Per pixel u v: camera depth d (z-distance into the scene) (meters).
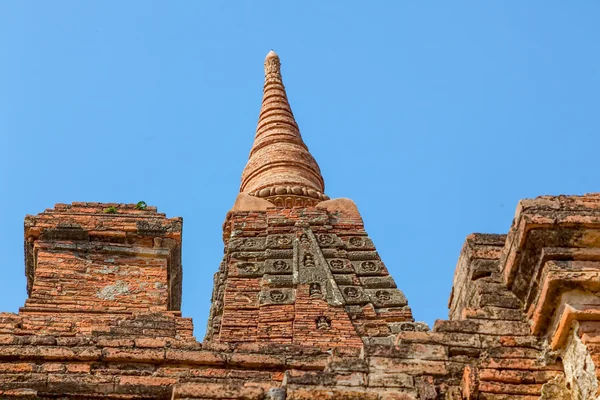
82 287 21.84
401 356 14.07
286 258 23.59
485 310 14.65
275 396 13.34
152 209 23.77
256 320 21.12
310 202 29.30
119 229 22.94
